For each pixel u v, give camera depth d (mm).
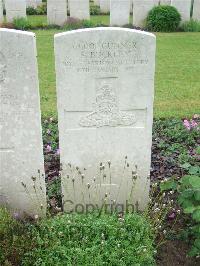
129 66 1406
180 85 3109
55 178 1777
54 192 1701
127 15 5004
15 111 1410
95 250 1289
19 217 1538
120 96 1455
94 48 1373
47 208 1590
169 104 2707
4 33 1295
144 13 5047
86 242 1325
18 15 5109
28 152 1482
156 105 2684
